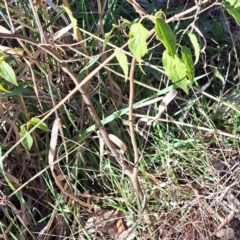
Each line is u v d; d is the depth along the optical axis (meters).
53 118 1.21
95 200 1.21
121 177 1.17
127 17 1.45
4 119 1.09
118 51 0.69
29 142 0.95
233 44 1.36
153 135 1.24
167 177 1.19
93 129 1.12
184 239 1.13
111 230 1.16
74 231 1.15
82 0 1.27
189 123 1.30
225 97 1.35
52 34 1.05
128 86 1.31
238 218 1.14
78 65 1.24
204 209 1.15
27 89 1.12
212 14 1.51
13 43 1.23
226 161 1.21
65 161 1.21
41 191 1.20
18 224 1.16
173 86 1.08
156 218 1.15
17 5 1.19
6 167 1.17
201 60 1.43
